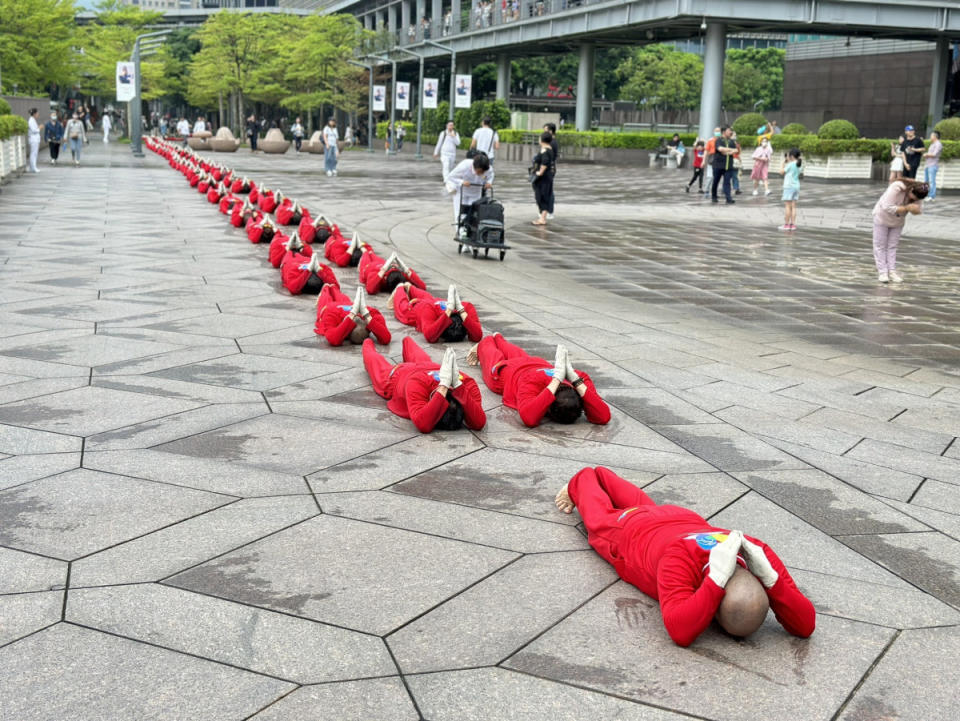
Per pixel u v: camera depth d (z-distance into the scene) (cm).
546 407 568
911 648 336
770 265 1399
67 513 425
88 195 2144
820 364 780
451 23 6178
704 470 510
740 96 8469
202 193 2291
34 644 317
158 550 391
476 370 708
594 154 4766
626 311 998
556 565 391
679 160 4259
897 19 3909
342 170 3553
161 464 490
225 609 345
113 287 1011
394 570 380
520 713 289
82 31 7000
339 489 464
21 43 5250
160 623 333
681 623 324
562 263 1353
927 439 580
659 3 3928
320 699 292
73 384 636
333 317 779
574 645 329
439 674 308
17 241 1352
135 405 593
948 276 1332
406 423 576
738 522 440
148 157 4150
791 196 1873
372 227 1686
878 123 5662
